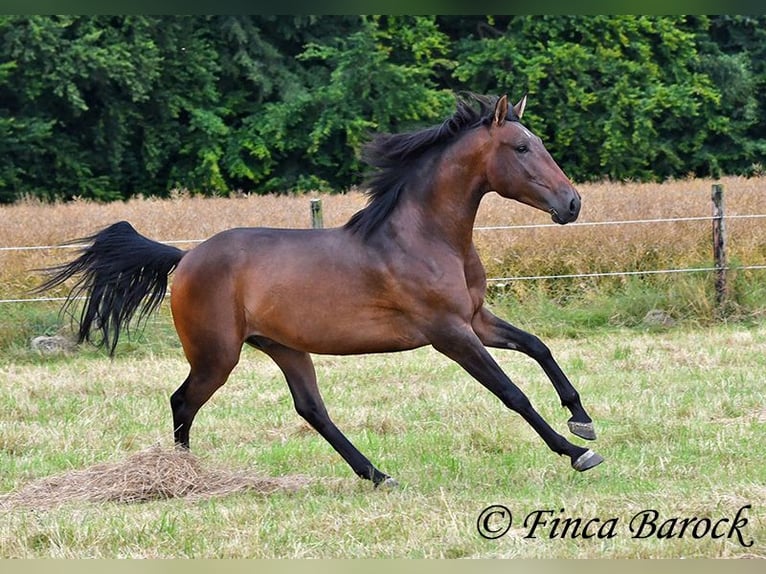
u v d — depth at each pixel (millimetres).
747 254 17703
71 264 9656
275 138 37094
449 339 8523
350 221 8875
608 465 8969
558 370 8648
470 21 39719
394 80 36625
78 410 12000
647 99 36938
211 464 9398
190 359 9203
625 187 24641
